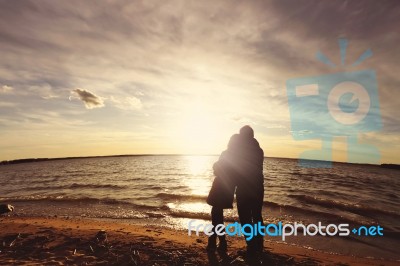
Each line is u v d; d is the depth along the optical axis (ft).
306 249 20.12
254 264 12.96
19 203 46.19
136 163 292.81
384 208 44.62
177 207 39.73
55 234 19.11
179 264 12.83
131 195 56.13
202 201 47.42
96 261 13.20
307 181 96.27
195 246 16.06
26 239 17.69
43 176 137.39
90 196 54.75
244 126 14.93
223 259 13.53
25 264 12.71
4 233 19.81
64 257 13.80
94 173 146.82
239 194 14.26
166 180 99.30
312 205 43.57
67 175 138.72
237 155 14.40
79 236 18.33
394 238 24.70
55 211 38.19
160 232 22.91
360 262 16.79
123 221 30.68
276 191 63.67
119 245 16.01
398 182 115.96
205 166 222.69
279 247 19.94
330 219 32.19
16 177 140.36
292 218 32.27
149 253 14.43
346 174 156.15
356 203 48.93
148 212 35.94
